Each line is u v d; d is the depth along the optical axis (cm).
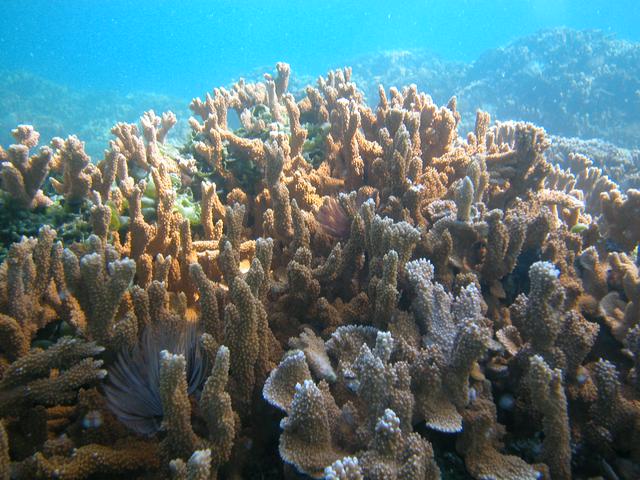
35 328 46
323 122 98
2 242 62
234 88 138
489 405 40
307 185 70
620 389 42
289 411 35
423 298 45
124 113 507
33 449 38
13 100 509
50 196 76
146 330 42
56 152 82
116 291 41
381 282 45
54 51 1820
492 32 1655
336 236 62
